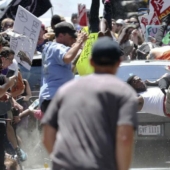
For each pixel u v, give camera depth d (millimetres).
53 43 18062
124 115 10062
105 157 10039
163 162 20547
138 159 20578
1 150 18578
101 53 10570
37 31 24219
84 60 20281
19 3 29766
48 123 10531
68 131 10125
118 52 10656
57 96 10484
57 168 10086
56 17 25609
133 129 10133
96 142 10055
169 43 32656
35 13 29875
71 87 10383
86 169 9953
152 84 21016
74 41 18141
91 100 10188
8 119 18984
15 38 23516
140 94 20109
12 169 18812
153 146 20516
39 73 25391
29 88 23156
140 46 30156
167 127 20422
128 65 22172
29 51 23625
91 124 10109
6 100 19203
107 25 23578
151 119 20344
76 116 10164
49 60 18000
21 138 22297
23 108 22734
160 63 22266
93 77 10422
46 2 29875
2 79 18859
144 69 22016
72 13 39625
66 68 18031
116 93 10188
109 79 10352
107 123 10141
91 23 23641
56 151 10164
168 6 34531
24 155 20750
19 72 21875
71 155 10031
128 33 28594
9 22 27594
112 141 10141
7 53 20594
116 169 10141
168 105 19750
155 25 33906
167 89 20219
